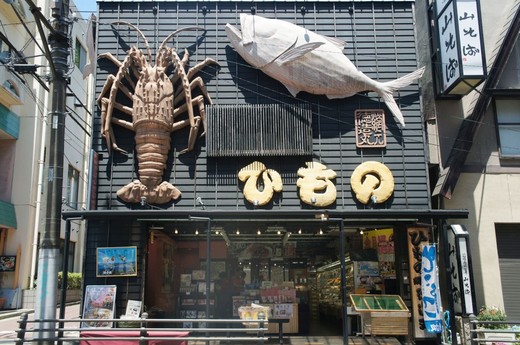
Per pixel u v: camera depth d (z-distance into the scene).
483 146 13.38
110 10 13.05
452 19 12.39
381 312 11.28
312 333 12.97
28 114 20.08
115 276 11.63
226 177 12.16
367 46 13.02
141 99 12.07
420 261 11.87
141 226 12.02
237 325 12.70
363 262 13.05
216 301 13.78
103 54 12.68
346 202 12.05
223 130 12.19
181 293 13.62
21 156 19.78
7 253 18.91
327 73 12.41
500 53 13.09
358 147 12.37
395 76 12.88
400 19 13.20
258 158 12.24
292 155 12.12
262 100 12.64
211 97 12.62
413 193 12.20
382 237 12.92
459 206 13.02
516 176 13.23
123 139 12.34
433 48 13.60
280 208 11.99
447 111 13.60
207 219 10.77
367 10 13.23
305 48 12.22
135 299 11.61
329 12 13.20
